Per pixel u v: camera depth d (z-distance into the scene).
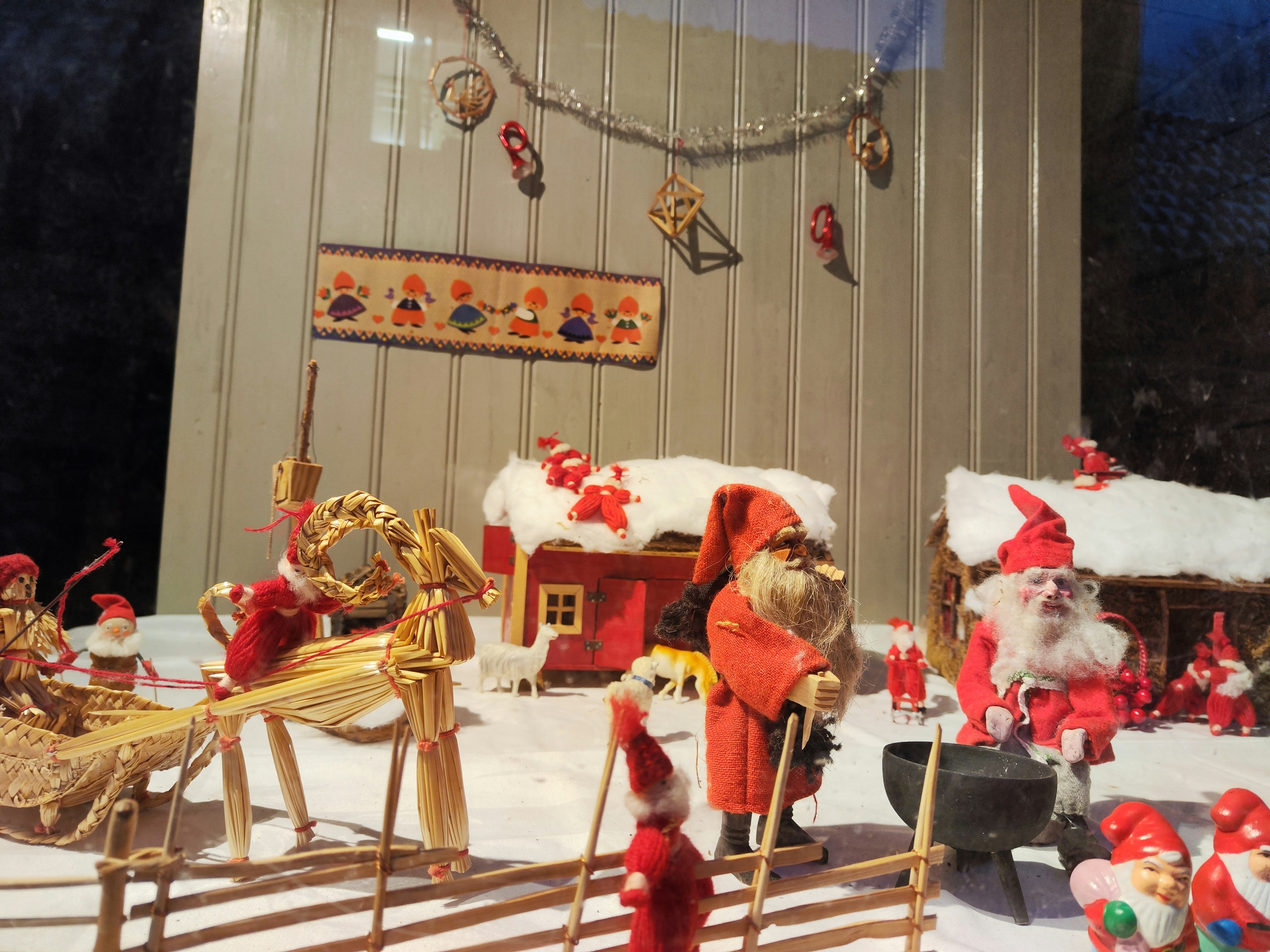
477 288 3.52
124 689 2.49
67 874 1.50
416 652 1.55
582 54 3.58
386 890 1.17
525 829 1.73
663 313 3.78
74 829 1.68
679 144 3.73
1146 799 2.11
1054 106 3.35
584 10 3.58
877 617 3.92
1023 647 1.99
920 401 3.85
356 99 3.36
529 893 1.46
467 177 3.50
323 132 3.33
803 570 1.80
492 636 3.37
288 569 1.62
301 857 1.13
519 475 3.23
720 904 1.23
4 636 1.89
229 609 3.15
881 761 2.38
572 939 1.17
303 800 1.66
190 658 2.79
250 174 3.25
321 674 1.55
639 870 1.13
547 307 3.62
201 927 1.29
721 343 3.85
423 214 3.46
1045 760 1.91
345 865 1.15
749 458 3.89
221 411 3.22
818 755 1.72
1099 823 1.95
